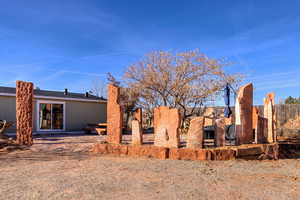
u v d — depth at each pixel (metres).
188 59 16.73
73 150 9.18
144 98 18.11
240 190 4.62
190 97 16.73
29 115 10.52
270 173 6.09
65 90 20.20
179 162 7.17
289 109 15.77
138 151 8.16
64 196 4.18
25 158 7.75
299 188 4.81
